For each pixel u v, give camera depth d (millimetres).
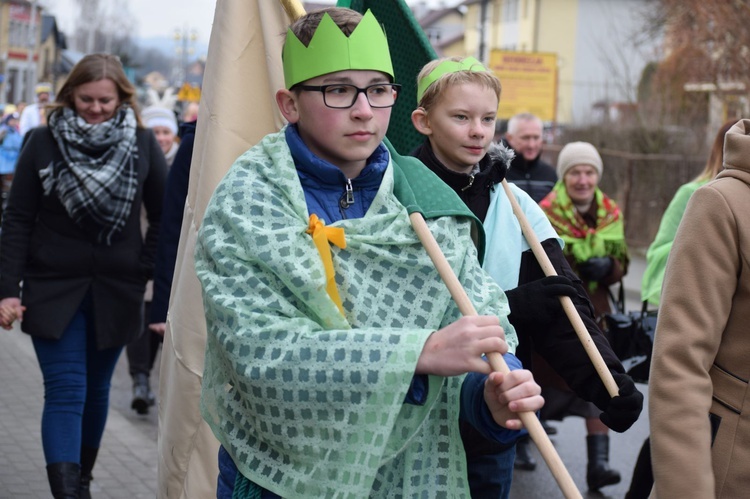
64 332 4492
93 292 4547
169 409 3596
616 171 18578
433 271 2391
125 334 4609
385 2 3787
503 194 3275
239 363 2252
